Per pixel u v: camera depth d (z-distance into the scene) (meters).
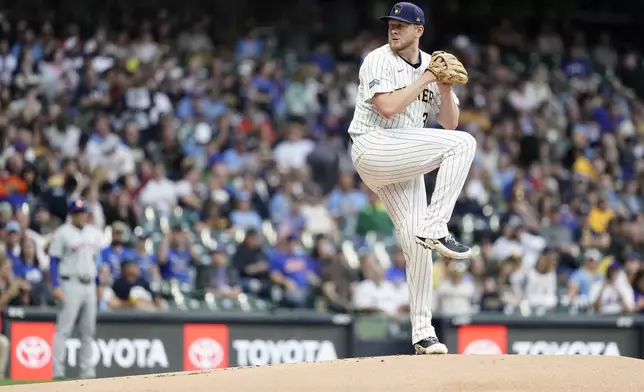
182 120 69.62
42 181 58.59
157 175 60.12
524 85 83.12
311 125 74.00
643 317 52.47
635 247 63.12
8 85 70.69
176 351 47.34
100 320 46.44
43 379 45.69
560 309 56.16
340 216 62.97
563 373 24.53
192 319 47.59
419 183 28.53
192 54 81.62
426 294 28.34
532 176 70.62
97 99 69.81
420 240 27.34
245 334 48.28
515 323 50.81
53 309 46.28
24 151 61.16
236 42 89.19
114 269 51.06
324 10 94.00
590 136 79.88
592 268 57.47
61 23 83.31
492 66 87.19
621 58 95.69
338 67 81.62
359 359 25.91
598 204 66.25
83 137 63.00
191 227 58.47
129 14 86.50
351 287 55.09
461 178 27.23
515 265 56.59
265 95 75.06
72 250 43.97
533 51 93.38
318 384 23.81
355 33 93.50
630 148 78.81
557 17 100.06
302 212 61.19
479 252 58.66
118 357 46.59
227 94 73.94
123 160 62.31
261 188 63.75
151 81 71.06
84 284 44.22
